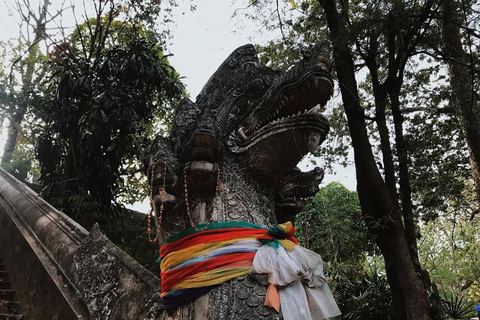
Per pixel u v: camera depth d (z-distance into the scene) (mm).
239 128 2742
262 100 2645
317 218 9734
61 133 10164
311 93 2498
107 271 3459
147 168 2844
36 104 10773
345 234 9141
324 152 8570
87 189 9547
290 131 2461
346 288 8148
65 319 3490
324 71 2445
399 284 6477
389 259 6699
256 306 2127
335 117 9148
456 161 9445
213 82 3000
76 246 4383
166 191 2523
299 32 7855
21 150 17141
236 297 2158
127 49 10328
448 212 9469
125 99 9547
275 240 2359
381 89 7887
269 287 2146
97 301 3256
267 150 2564
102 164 9562
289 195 2895
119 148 9477
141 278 3059
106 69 10250
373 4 6805
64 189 9594
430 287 7539
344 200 9773
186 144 2486
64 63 10344
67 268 4121
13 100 11242
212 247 2312
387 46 8125
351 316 7266
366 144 7332
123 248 8062
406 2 6578
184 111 2703
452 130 8727
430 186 8602
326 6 7492
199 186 2541
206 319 2129
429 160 8297
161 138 2693
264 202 2676
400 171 7582
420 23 7238
